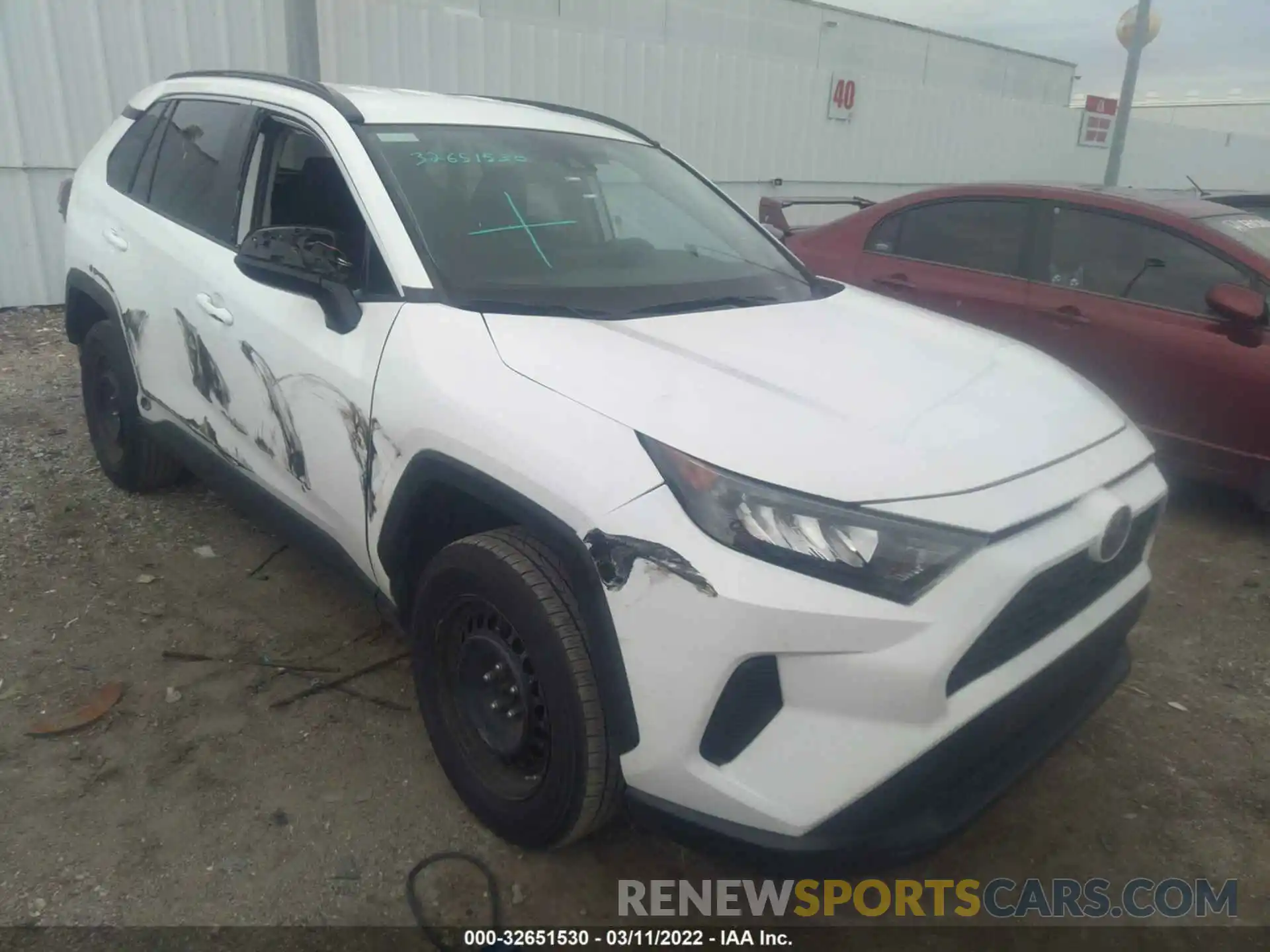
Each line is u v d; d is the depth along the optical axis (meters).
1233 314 4.42
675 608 1.94
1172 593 4.18
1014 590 2.01
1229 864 2.64
